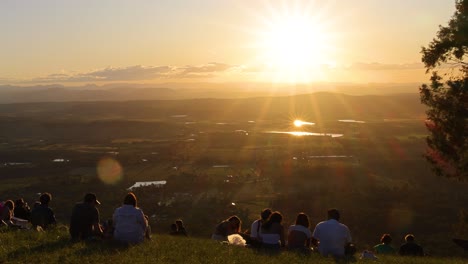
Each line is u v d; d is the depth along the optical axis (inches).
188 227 2559.1
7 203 776.3
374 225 2605.8
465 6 1125.7
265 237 679.1
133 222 632.4
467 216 1430.9
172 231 928.9
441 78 1189.1
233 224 800.9
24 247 553.0
